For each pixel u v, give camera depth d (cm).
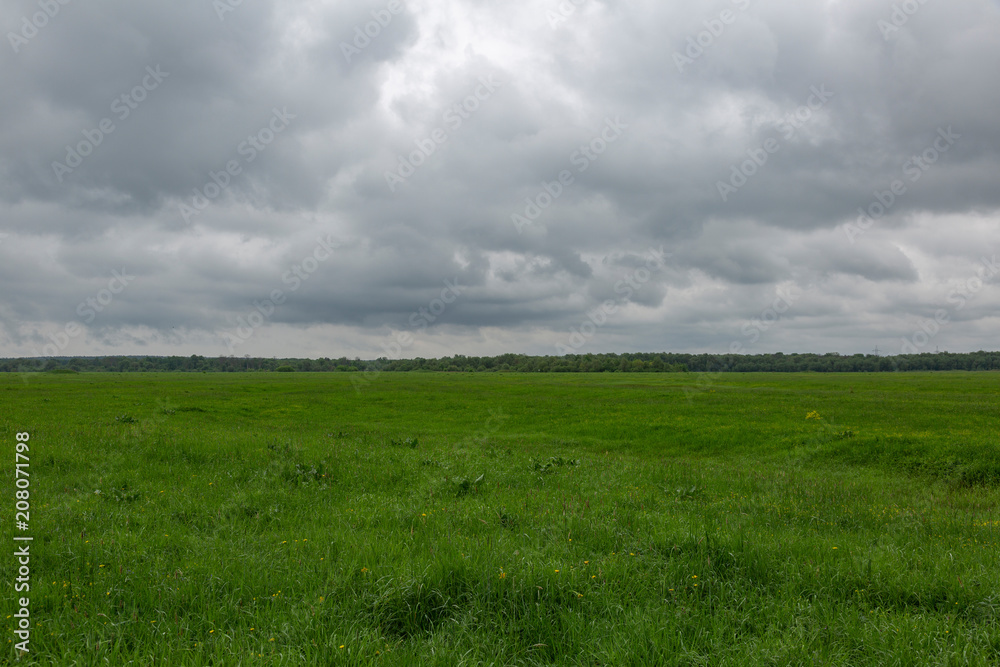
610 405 4234
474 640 506
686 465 1775
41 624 512
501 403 4491
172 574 644
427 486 1259
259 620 539
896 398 4506
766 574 675
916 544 878
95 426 2133
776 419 3133
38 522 862
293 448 1638
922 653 494
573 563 684
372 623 536
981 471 1702
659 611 563
